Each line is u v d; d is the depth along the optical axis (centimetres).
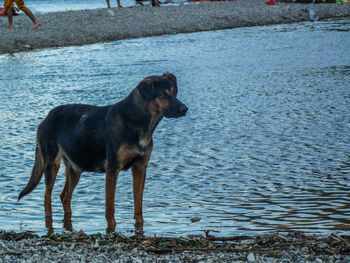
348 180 807
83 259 498
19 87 1609
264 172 854
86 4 7231
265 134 1086
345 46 2394
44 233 629
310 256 502
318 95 1454
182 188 789
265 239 559
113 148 634
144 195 761
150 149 654
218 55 2219
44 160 698
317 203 712
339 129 1109
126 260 496
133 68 1922
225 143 1030
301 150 971
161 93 617
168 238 574
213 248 537
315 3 4056
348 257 498
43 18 2975
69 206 702
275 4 3859
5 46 2367
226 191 771
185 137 1081
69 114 688
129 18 3084
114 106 649
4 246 542
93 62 2059
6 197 759
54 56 2202
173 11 3384
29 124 1193
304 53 2239
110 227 646
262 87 1580
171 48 2409
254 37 2750
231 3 3912
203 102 1396
